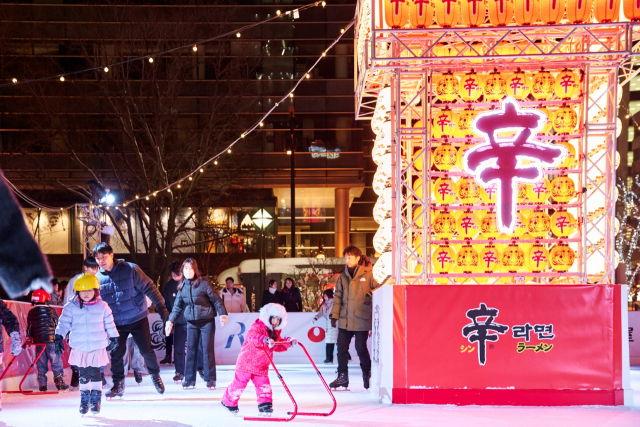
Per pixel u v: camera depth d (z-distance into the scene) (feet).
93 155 107.76
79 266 121.70
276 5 125.39
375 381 28.43
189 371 31.81
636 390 31.01
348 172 127.24
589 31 25.31
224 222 118.21
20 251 3.23
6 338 34.06
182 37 91.81
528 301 25.18
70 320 22.59
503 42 28.37
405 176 34.09
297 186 127.54
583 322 25.07
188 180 93.30
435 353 25.22
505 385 24.91
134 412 23.57
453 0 25.18
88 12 105.29
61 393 32.94
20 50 113.09
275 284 56.03
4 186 3.26
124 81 87.45
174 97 91.45
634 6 24.90
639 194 135.85
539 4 25.14
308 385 33.58
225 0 122.93
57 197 120.78
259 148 125.49
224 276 93.71
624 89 152.25
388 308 25.57
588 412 23.12
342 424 20.49
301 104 126.31
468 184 27.27
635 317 55.11
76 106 102.22
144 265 117.91
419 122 31.68
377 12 27.30
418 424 20.42
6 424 21.08
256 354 21.71
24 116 107.76
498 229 26.76
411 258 33.45
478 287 25.26
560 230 26.99
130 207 94.58
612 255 26.61
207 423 20.89
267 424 20.62
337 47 126.82
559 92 26.61
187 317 31.40
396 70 27.22
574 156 27.04
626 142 151.43
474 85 26.84
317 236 131.95
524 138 26.84
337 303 30.04
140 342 27.20
